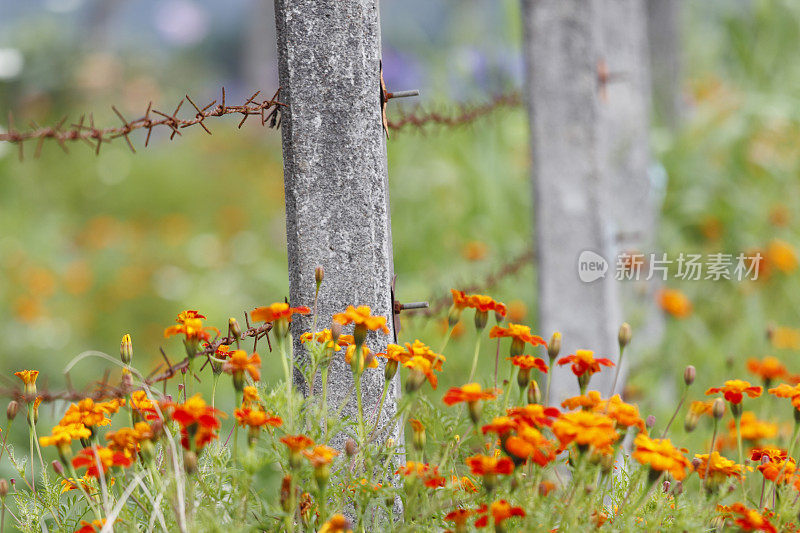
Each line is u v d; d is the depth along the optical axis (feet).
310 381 11.36
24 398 10.94
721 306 31.60
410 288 31.01
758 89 40.06
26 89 75.72
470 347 24.88
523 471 12.07
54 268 46.80
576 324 20.47
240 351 10.36
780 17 41.55
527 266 29.94
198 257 51.55
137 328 42.45
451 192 35.76
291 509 10.00
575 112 20.25
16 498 11.26
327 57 12.08
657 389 25.11
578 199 20.34
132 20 142.92
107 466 10.17
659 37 38.01
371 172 12.34
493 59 37.22
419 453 11.28
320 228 12.30
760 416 20.25
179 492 9.78
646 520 11.03
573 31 20.06
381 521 12.11
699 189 35.24
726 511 11.58
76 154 64.69
